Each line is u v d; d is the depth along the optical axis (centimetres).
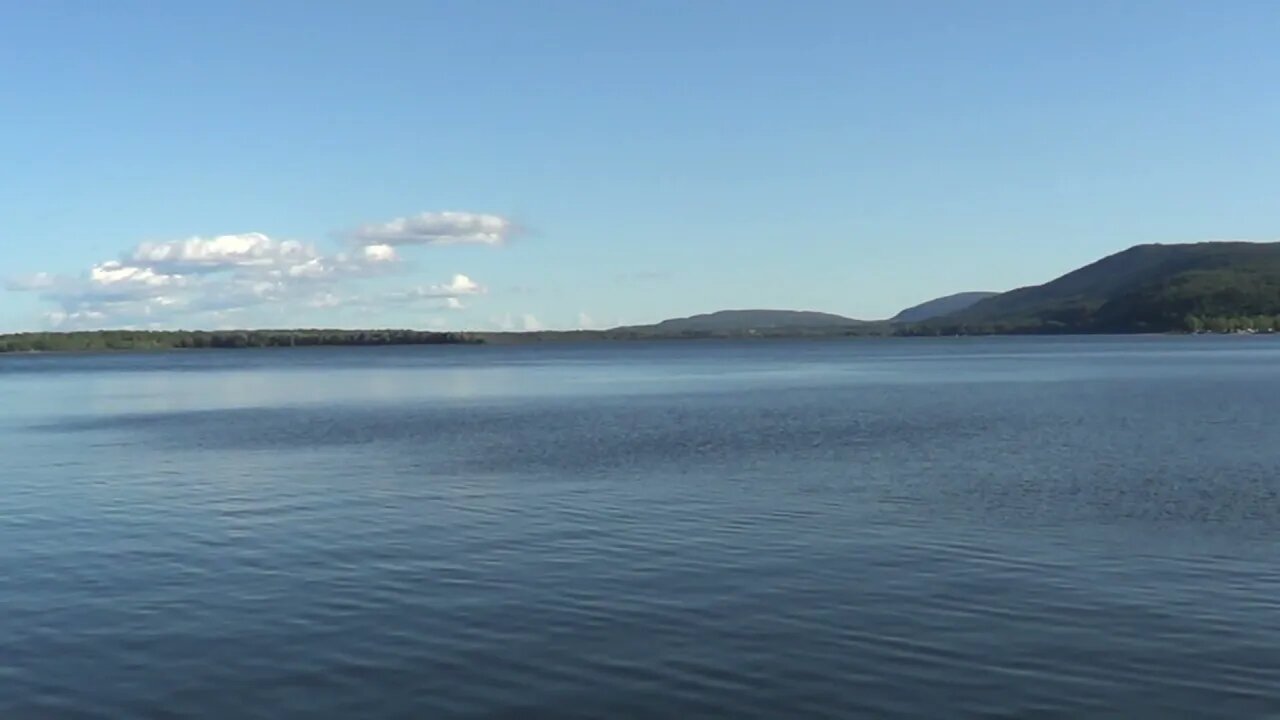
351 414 6706
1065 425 5103
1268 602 1964
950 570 2212
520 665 1681
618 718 1480
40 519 2959
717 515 2838
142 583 2205
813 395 7919
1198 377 9475
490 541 2553
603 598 2045
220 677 1647
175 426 6000
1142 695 1534
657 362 17388
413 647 1772
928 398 7362
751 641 1778
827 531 2616
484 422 5853
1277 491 3083
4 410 7556
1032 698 1527
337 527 2758
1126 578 2134
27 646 1798
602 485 3366
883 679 1605
